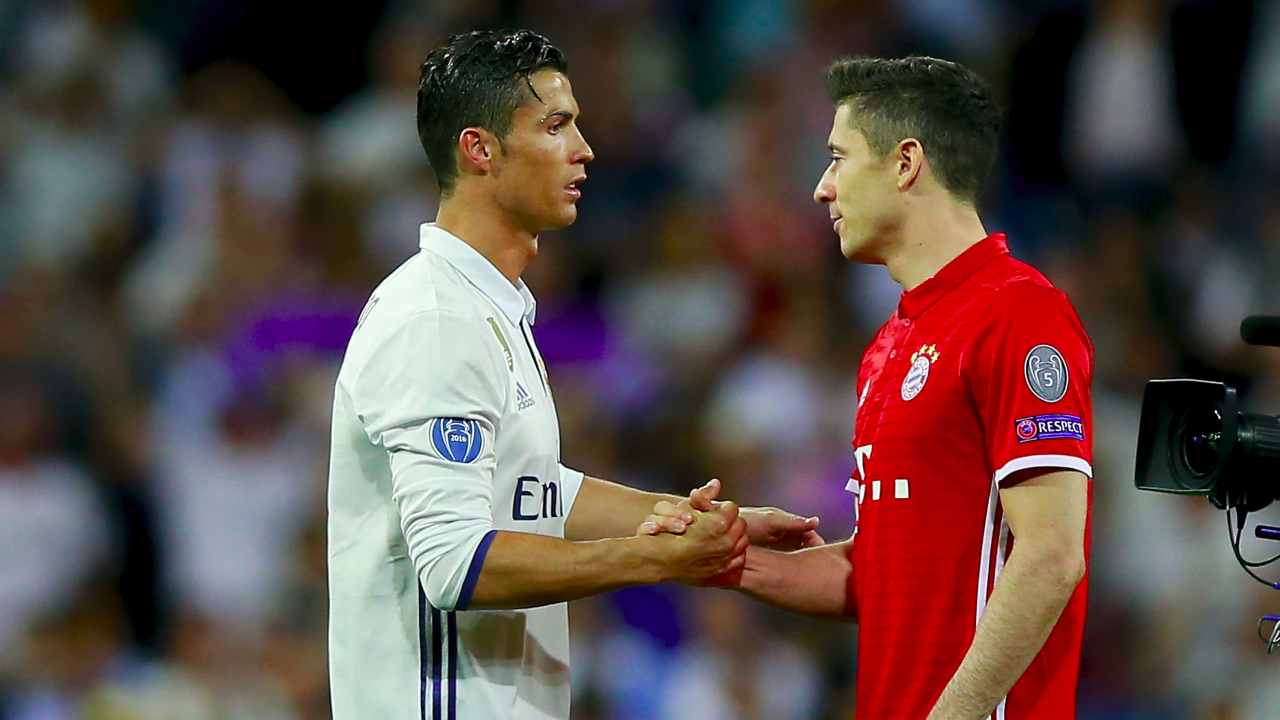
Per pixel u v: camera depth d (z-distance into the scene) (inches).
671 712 1039.6
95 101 1435.8
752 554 565.0
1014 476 487.2
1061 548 476.7
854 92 539.2
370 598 530.0
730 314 1293.1
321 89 1494.8
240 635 1023.6
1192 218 1425.9
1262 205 1435.8
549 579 495.8
